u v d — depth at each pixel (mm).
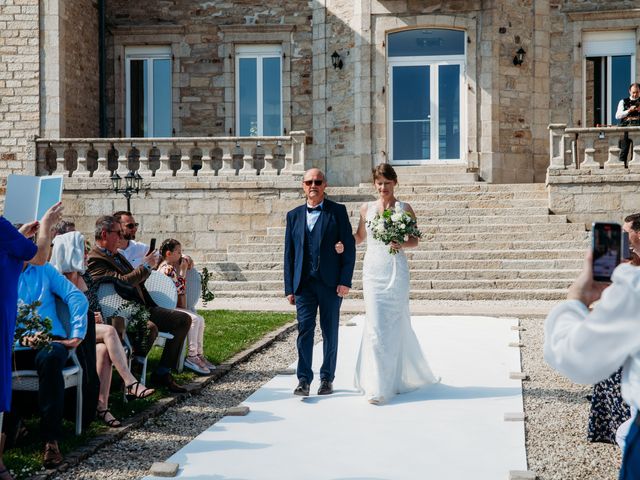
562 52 20406
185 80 21328
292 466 4945
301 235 6852
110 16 21469
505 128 19594
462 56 19609
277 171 17359
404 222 6691
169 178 17469
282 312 12320
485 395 6859
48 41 18562
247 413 6273
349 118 19844
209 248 17312
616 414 5281
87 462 5066
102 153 17734
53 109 18562
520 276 14570
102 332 6098
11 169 18656
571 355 2586
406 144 19844
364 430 5785
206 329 10336
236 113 21312
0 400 4285
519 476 4598
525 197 17406
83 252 6234
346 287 6848
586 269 2762
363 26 19562
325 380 6914
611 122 20484
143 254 8945
